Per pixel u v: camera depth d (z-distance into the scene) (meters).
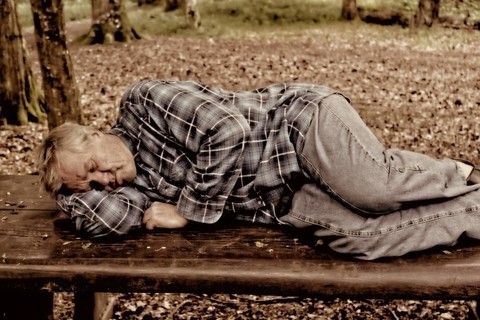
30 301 2.37
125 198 2.22
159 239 2.20
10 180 2.90
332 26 18.45
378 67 11.96
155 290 2.00
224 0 20.52
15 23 7.02
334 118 2.10
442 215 2.03
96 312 2.98
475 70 11.62
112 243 2.18
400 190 2.00
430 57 13.27
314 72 11.48
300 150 2.15
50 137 2.13
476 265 1.94
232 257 2.04
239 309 3.32
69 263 2.03
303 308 3.31
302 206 2.19
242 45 15.38
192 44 15.60
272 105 2.26
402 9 18.81
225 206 2.28
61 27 5.25
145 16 19.16
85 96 9.20
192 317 3.24
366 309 3.28
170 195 2.29
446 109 8.45
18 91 7.21
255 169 2.19
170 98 2.13
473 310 2.97
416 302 3.33
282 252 2.08
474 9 17.67
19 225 2.37
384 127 7.50
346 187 2.03
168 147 2.22
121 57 13.59
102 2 15.39
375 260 2.01
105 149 2.17
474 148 6.66
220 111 2.07
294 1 20.06
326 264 1.99
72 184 2.16
